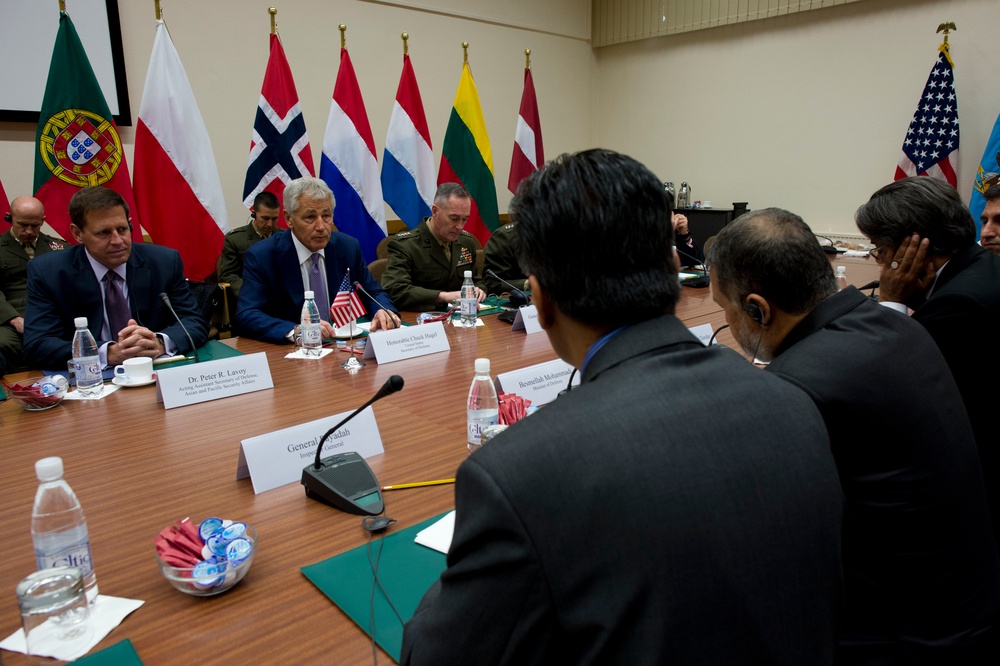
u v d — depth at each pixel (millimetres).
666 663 507
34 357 2152
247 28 4543
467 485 556
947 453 1033
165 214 3477
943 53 4617
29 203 3428
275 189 3910
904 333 1099
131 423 1633
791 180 5609
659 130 6414
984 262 1560
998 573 1094
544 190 657
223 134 4559
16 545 1085
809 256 1119
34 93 3857
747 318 1194
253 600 919
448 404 1732
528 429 572
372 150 4086
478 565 534
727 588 529
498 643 527
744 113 5793
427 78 5492
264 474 1267
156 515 1168
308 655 802
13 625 878
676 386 600
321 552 1040
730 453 566
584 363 694
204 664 789
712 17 5746
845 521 1063
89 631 854
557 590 511
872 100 5078
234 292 3879
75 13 3879
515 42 6031
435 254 3438
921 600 1050
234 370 1853
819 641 577
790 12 5301
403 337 2207
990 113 4633
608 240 626
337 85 3969
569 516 516
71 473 1344
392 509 1170
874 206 1649
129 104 4160
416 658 580
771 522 557
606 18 6508
